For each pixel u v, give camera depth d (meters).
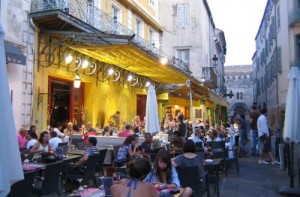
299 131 8.42
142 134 15.02
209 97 19.42
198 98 19.70
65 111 14.43
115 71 18.17
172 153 10.10
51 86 13.42
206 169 8.24
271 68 33.16
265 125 13.90
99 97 16.55
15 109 10.90
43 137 9.72
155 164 5.93
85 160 8.55
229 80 68.31
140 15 22.41
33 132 10.34
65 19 11.84
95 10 15.63
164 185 5.54
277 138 14.48
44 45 12.50
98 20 15.90
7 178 3.83
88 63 15.30
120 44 11.33
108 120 17.34
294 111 8.46
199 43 28.67
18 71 11.06
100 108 16.67
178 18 29.11
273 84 31.78
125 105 19.80
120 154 9.74
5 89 3.99
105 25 16.45
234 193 8.86
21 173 4.03
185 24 29.00
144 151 9.81
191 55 28.67
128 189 4.21
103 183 5.04
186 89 15.96
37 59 12.11
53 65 13.00
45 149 9.55
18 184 5.27
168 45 28.77
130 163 4.43
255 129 16.70
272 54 32.03
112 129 15.39
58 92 13.91
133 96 21.16
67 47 13.55
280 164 12.77
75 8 13.99
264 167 12.97
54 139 10.30
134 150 9.73
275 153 14.72
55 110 13.74
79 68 14.79
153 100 12.71
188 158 6.91
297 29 22.80
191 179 6.71
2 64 4.03
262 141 14.04
